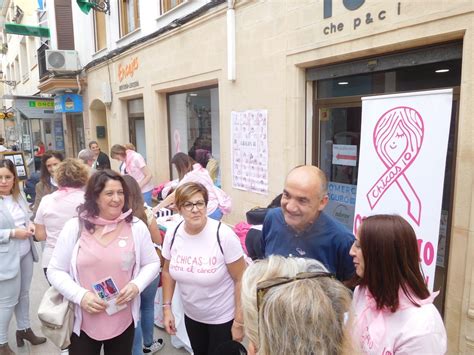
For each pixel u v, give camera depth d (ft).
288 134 13.98
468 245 8.84
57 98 38.22
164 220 12.71
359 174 10.27
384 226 4.80
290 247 6.59
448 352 9.37
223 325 7.84
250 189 16.34
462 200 8.91
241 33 15.88
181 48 20.43
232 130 17.13
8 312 9.95
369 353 4.75
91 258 7.11
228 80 17.10
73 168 9.85
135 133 29.14
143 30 24.39
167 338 11.49
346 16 11.21
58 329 7.01
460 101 8.87
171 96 24.06
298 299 3.28
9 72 82.69
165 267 8.44
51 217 9.49
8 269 9.68
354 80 12.38
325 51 12.05
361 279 5.15
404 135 9.09
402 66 10.52
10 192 10.45
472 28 8.45
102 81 31.78
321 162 14.08
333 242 6.29
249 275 3.98
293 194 6.03
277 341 3.24
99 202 7.29
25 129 50.01
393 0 9.91
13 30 39.01
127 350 7.74
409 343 4.51
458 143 8.99
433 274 8.54
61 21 38.17
